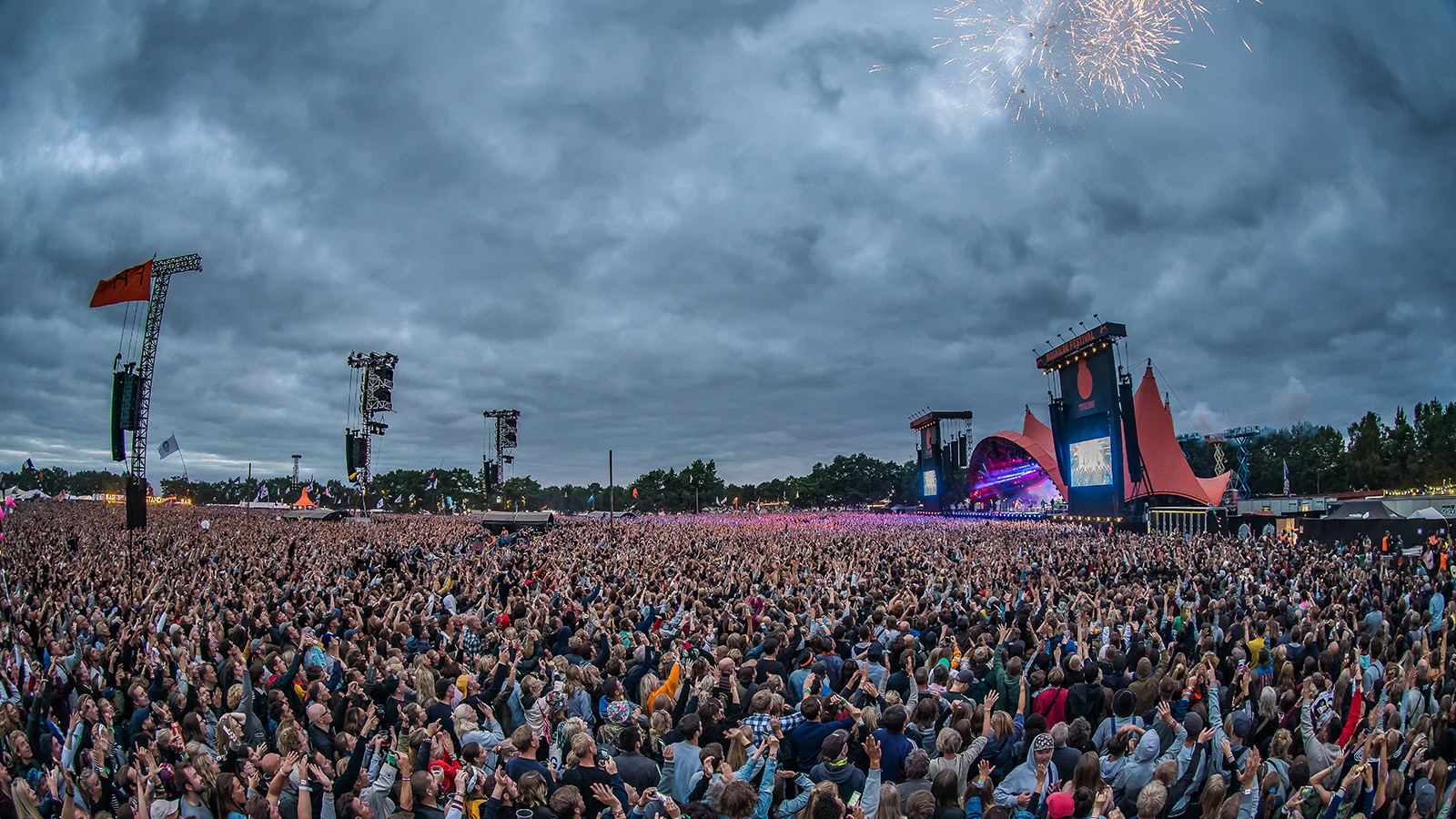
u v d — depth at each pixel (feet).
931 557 100.12
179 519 266.98
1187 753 23.11
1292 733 26.30
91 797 22.95
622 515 371.15
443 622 47.83
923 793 18.02
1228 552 108.27
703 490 560.61
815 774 22.85
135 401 171.63
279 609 55.52
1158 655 38.27
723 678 29.01
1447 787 22.72
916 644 39.83
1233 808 20.30
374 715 23.59
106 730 26.12
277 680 33.60
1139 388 221.05
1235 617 49.93
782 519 316.81
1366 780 22.18
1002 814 18.15
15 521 213.05
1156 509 196.34
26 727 30.63
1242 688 31.45
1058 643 40.42
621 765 22.48
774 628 43.47
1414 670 32.12
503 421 308.81
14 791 21.83
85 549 121.49
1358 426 341.82
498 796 19.77
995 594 63.72
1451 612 55.16
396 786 21.49
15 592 66.74
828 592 59.47
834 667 35.65
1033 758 22.16
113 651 40.19
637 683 34.22
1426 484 312.50
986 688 33.01
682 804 21.88
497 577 76.43
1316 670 36.14
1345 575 76.23
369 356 247.91
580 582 71.56
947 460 338.54
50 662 40.22
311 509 357.20
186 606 55.98
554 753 26.03
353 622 51.78
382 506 556.92
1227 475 232.12
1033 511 270.26
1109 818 18.04
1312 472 379.55
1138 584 67.36
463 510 499.51
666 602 56.90
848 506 578.25
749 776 21.16
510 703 31.96
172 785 22.12
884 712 24.43
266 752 22.88
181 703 30.01
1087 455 209.46
